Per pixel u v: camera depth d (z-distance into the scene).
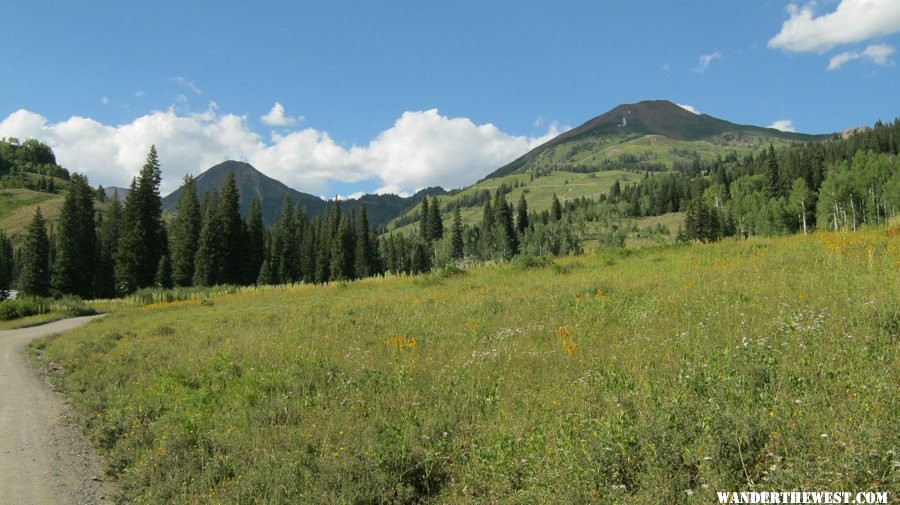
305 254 92.00
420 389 8.99
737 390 5.89
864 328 7.33
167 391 11.50
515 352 10.10
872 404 4.90
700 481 4.54
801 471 4.19
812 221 94.00
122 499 6.97
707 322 9.64
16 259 104.06
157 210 67.50
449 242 106.31
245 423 8.67
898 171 78.38
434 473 6.16
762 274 13.55
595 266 23.98
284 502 5.91
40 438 9.59
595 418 6.13
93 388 13.13
